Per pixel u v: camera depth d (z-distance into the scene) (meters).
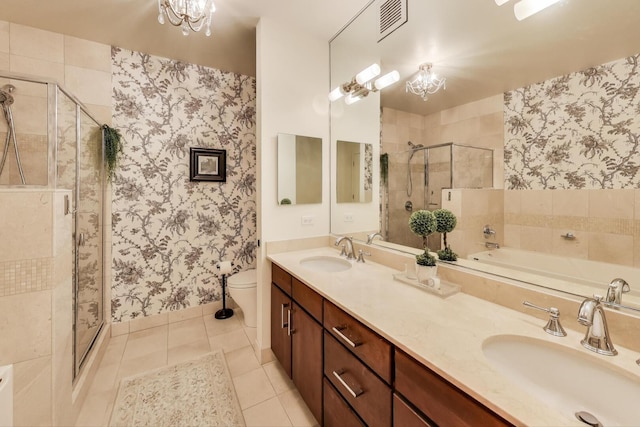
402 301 1.12
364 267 1.66
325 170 2.17
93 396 1.56
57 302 1.19
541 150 1.06
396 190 1.71
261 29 1.83
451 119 1.39
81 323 1.67
